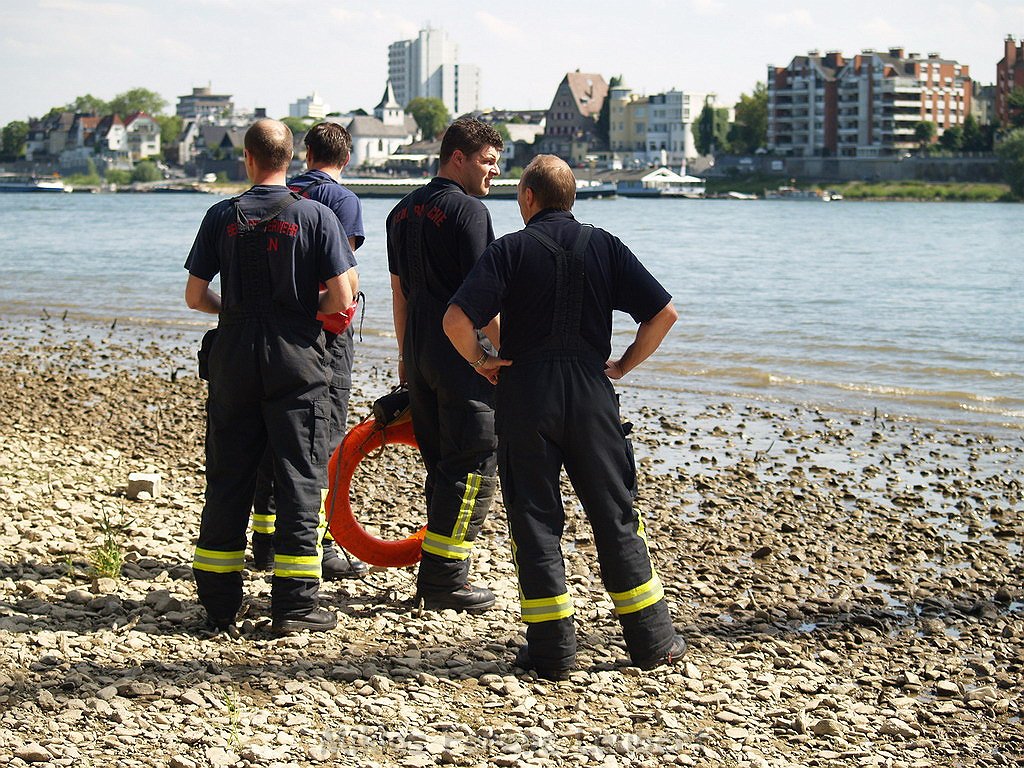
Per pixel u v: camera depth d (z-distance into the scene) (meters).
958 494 10.98
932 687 6.16
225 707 5.34
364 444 7.28
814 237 69.38
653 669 6.09
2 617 6.35
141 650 5.99
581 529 9.38
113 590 6.91
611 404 5.91
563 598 5.93
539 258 5.79
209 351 6.34
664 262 47.19
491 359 5.88
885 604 7.61
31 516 8.54
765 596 7.71
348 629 6.54
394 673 5.88
